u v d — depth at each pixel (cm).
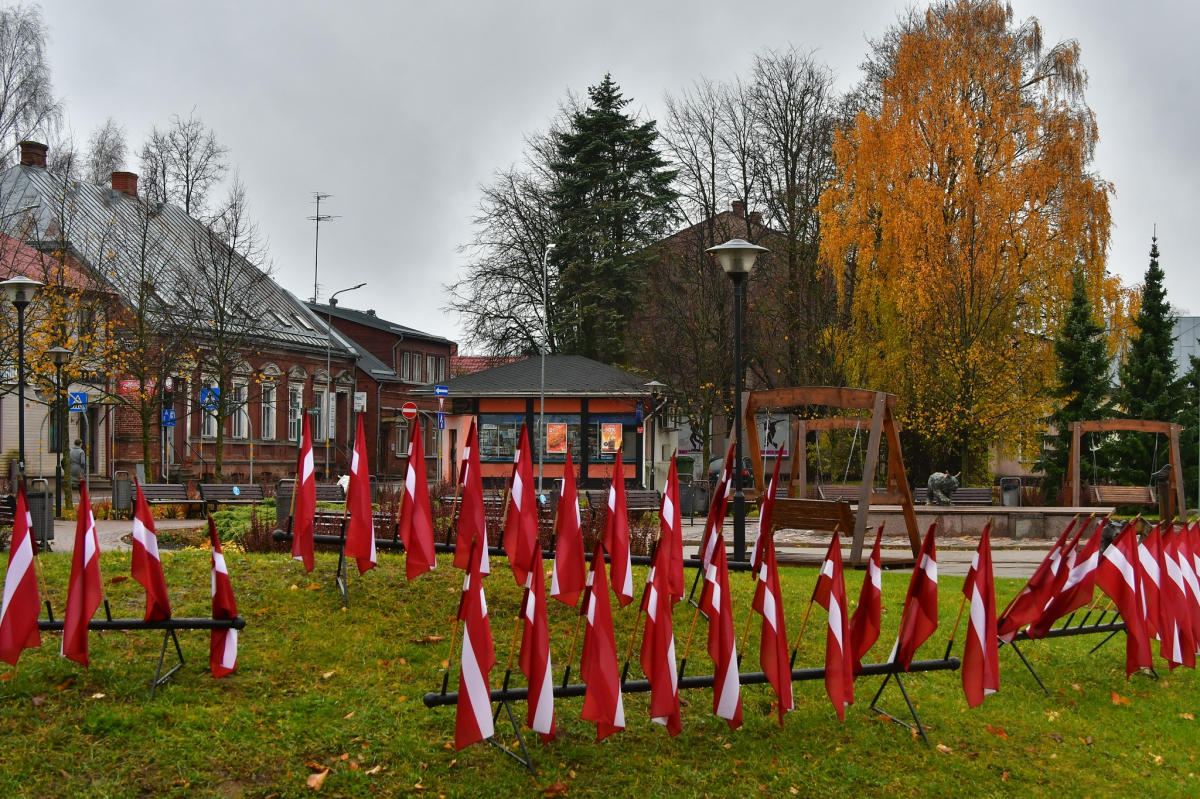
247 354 3778
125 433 3919
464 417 4197
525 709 741
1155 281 3488
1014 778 718
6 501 1495
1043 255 3103
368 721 696
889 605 1177
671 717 690
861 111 3294
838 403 1513
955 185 3114
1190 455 3297
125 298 3167
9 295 2605
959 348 3038
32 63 3278
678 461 4522
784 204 3759
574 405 4131
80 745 632
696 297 3781
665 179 5219
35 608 707
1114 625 1017
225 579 735
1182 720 874
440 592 984
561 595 748
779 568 1532
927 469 3478
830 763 709
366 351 6206
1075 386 3291
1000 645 1003
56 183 3338
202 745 642
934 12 3303
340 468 5362
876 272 3216
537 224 5188
